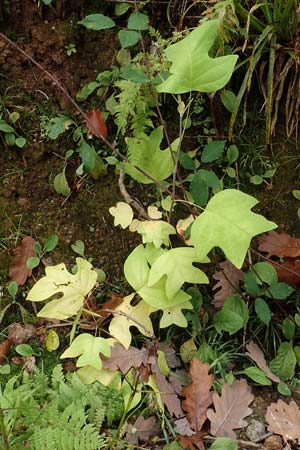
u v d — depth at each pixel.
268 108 2.17
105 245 2.23
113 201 2.26
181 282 1.90
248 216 1.77
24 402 1.63
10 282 2.17
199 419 1.84
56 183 2.26
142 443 1.83
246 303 2.08
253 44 2.21
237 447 1.74
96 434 1.59
